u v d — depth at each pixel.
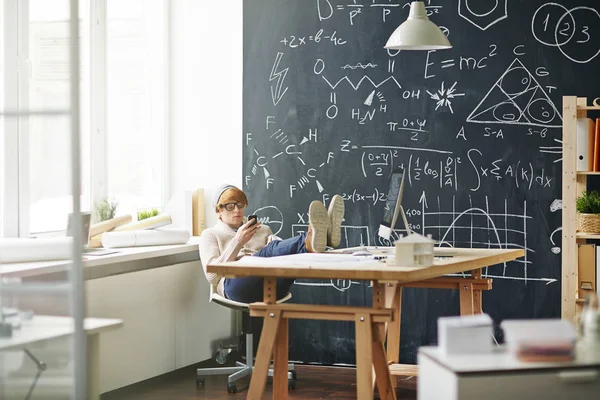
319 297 6.68
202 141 7.05
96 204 6.42
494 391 2.90
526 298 6.34
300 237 5.37
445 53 6.43
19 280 4.11
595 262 5.90
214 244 6.03
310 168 6.72
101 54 6.48
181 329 6.39
